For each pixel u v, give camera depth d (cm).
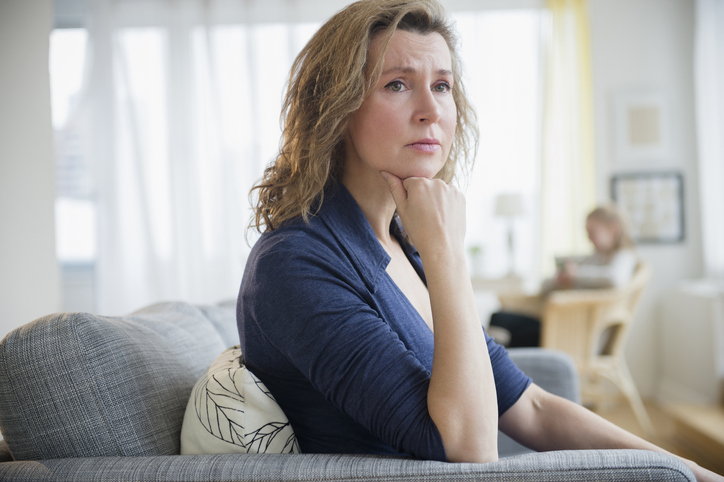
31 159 234
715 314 338
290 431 78
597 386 355
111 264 422
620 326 326
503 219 430
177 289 426
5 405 74
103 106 427
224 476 67
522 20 431
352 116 83
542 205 421
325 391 71
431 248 76
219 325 136
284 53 436
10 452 81
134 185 429
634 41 423
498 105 431
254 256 81
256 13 435
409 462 67
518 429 96
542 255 420
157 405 81
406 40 80
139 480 68
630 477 64
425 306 93
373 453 80
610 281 318
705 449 275
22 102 232
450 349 70
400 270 93
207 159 432
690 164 420
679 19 421
